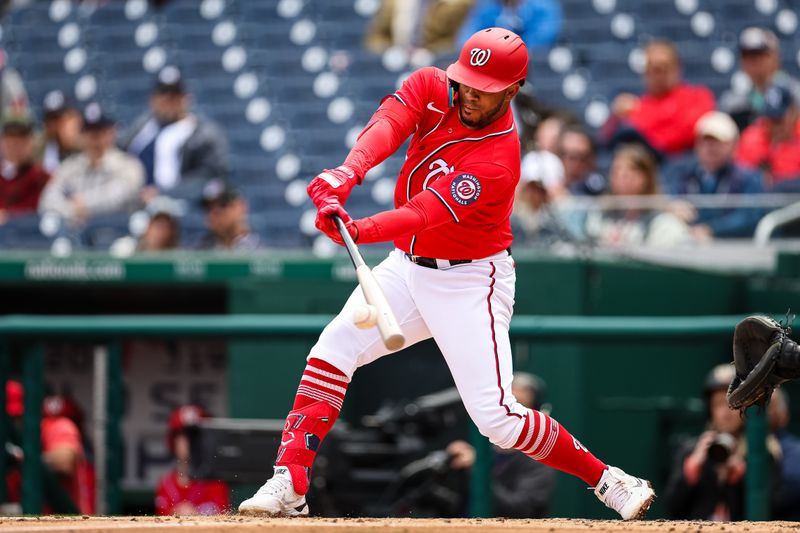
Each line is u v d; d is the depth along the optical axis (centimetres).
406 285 1495
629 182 2967
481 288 1466
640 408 2581
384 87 4381
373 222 1345
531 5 4312
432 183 1405
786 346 1436
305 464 1496
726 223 2970
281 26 4722
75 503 2375
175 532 1238
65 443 2378
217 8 4866
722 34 4369
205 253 2664
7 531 1211
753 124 3500
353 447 2197
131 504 2694
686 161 3183
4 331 2239
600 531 1247
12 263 2661
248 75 4538
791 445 2206
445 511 2180
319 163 4084
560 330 2164
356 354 1499
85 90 4772
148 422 2689
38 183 3547
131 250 3147
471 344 1459
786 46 4362
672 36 4353
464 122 1419
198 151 3603
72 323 2242
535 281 2539
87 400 2720
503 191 1411
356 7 4747
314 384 1502
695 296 2777
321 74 4475
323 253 2675
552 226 2827
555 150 3316
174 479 2345
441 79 1442
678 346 2662
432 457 2172
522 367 2530
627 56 4247
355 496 2175
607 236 2902
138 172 3528
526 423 1469
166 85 3628
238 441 2112
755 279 2897
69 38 4994
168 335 2245
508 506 2181
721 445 2028
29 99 4822
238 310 2597
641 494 1502
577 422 2488
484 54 1384
